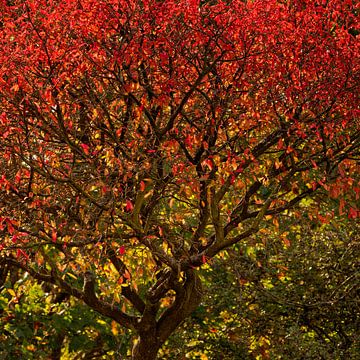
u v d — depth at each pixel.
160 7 12.80
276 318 23.16
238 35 13.70
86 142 14.91
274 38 14.06
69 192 14.34
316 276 23.19
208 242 16.25
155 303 16.91
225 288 23.44
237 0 13.66
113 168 13.88
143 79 13.88
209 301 23.95
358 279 22.00
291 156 14.59
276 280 23.56
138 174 13.65
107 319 25.88
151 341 16.98
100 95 14.95
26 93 13.06
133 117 14.32
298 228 21.34
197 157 14.58
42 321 25.14
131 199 14.44
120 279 14.73
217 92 13.96
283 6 14.22
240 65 13.95
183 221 16.64
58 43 13.04
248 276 22.70
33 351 25.70
